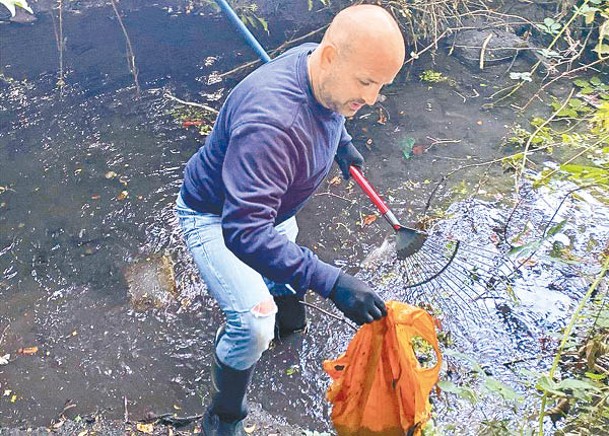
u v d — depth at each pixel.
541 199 3.44
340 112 1.90
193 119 4.06
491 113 4.05
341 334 2.88
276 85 1.85
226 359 2.22
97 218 3.45
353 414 2.23
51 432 2.54
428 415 2.24
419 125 3.98
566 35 4.44
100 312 3.01
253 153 1.80
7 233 3.37
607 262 2.38
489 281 3.03
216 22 4.92
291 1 5.00
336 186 3.60
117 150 3.85
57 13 5.00
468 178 3.60
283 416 2.60
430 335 2.04
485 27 4.64
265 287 2.19
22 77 4.40
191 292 3.09
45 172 3.71
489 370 2.70
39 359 2.82
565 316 2.88
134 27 4.89
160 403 2.65
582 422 2.41
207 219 2.17
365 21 1.74
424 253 3.10
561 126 3.90
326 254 3.24
